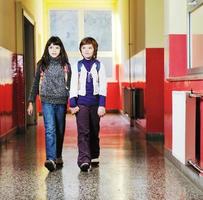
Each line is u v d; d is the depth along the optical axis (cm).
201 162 381
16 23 820
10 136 734
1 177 423
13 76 786
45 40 1337
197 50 445
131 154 554
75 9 1352
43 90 458
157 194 354
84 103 453
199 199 338
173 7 495
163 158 523
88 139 455
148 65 704
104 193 358
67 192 362
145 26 702
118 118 1132
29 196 351
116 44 1341
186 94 390
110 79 1348
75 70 455
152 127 699
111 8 1355
